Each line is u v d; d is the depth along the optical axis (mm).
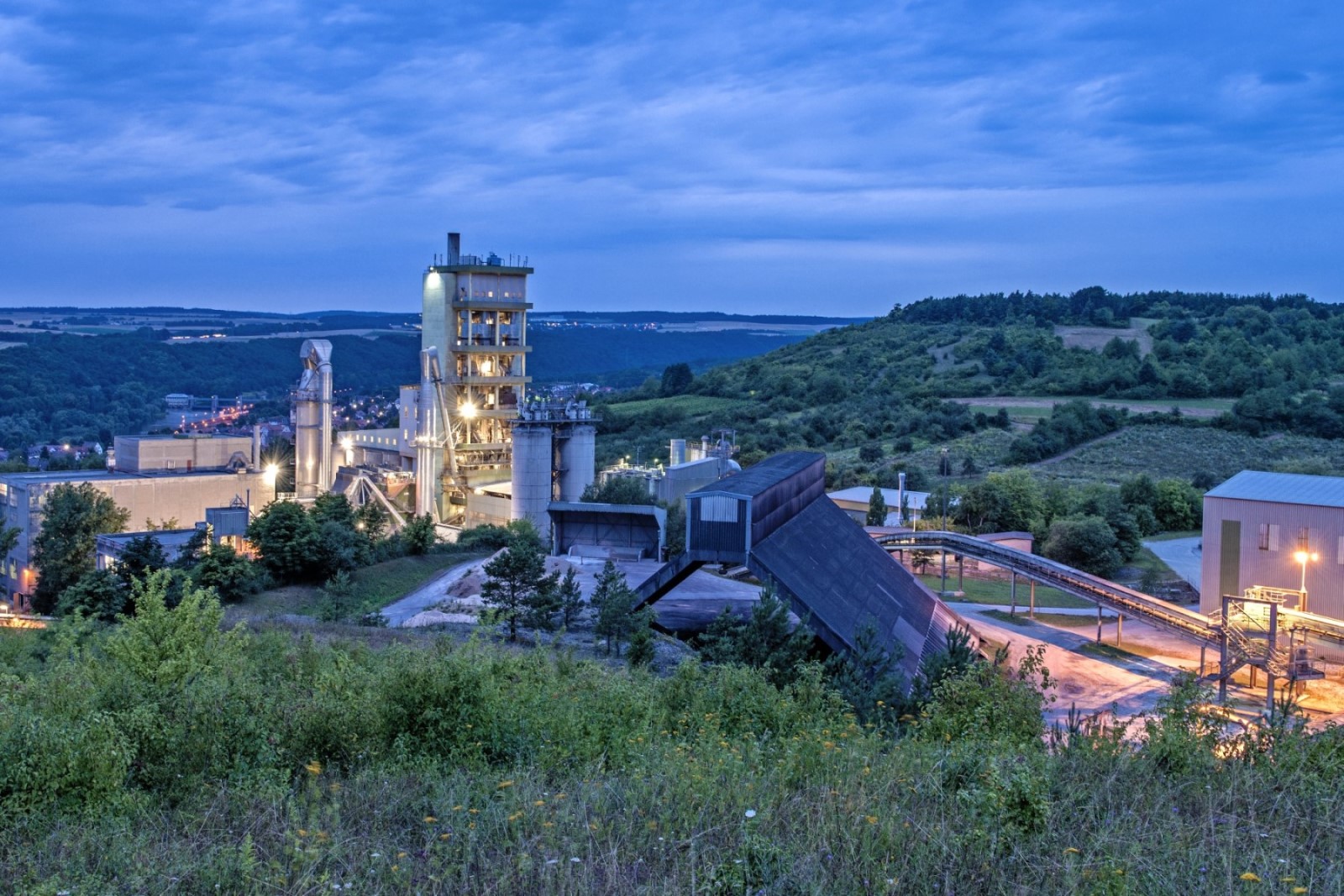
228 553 64438
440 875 11016
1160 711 19031
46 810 14516
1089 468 143250
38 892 10891
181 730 17125
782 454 70250
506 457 112125
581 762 17500
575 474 104812
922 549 79812
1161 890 9773
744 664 31141
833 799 12805
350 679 21578
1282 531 67500
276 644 31484
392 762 17359
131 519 87938
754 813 11727
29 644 38094
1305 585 65125
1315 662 60594
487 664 20781
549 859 11008
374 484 106312
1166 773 14766
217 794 15281
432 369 107188
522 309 111812
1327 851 11016
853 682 33594
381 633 49844
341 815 13766
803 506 61312
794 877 10219
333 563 69688
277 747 17703
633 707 21656
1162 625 61656
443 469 108938
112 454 109125
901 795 13398
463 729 18062
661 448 171625
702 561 47188
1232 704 21375
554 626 53188
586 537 75312
